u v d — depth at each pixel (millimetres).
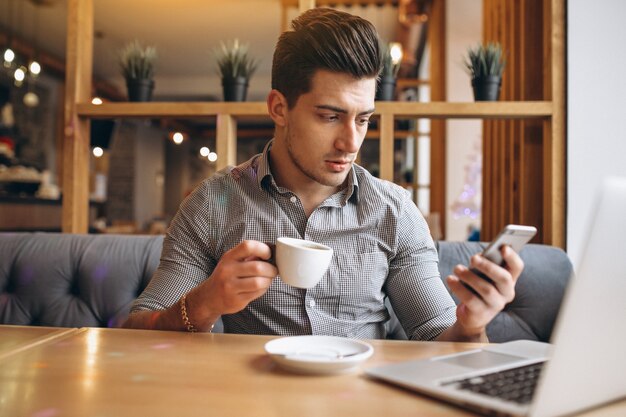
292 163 1281
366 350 802
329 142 1127
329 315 1284
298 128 1150
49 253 1705
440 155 4930
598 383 571
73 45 2055
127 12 5988
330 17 1129
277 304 1262
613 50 1857
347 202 1330
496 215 2953
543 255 1655
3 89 7375
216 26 6418
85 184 2109
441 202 4906
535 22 2166
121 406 605
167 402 619
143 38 6801
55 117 8383
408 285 1295
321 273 881
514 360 763
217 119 1982
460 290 879
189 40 6906
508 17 2711
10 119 6676
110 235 1772
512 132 2451
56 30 6633
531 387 638
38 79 7934
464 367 729
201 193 1332
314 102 1106
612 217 537
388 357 822
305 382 697
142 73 2092
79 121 2072
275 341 816
